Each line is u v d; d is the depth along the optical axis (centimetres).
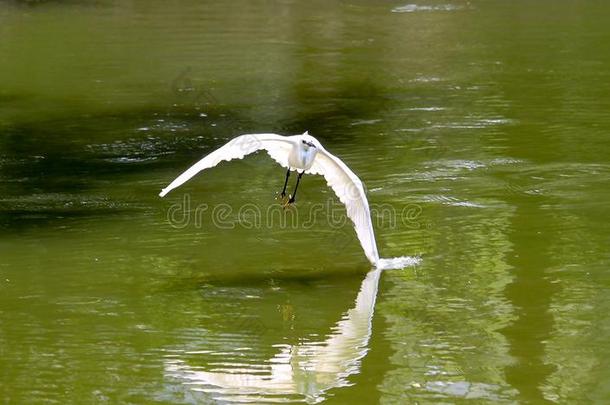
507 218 1467
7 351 1059
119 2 3522
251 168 1761
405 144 1878
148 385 981
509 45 2767
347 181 1140
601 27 2969
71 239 1409
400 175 1688
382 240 1389
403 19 3180
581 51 2667
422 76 2441
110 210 1541
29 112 2172
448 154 1803
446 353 1041
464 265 1292
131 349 1064
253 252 1355
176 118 2112
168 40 2897
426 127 1995
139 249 1370
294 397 949
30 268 1299
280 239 1403
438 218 1475
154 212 1528
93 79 2459
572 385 965
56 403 947
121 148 1903
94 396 960
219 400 949
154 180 1698
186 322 1132
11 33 3014
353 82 2397
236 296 1204
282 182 1677
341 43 2845
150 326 1123
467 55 2658
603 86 2297
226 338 1089
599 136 1905
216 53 2730
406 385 972
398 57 2664
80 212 1533
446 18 3177
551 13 3206
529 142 1875
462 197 1570
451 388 965
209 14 3303
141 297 1207
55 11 3359
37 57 2697
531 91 2269
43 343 1080
